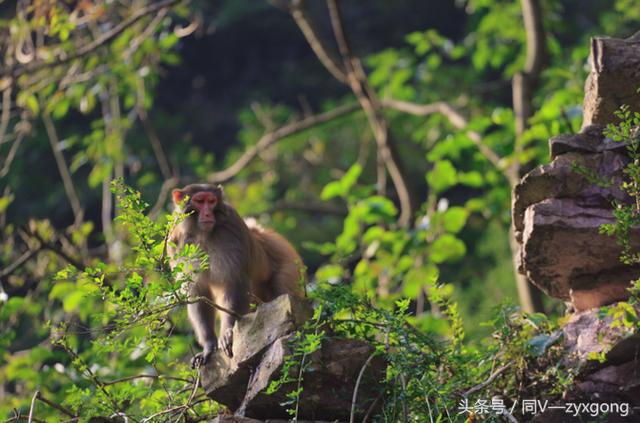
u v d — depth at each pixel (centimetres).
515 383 786
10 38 1616
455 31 3762
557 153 815
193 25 1686
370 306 775
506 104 3028
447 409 719
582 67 1435
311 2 3828
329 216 2814
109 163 1747
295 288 973
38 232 1373
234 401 781
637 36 819
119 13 1714
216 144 3653
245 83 3828
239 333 761
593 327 779
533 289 1235
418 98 2002
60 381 1194
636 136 752
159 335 780
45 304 1413
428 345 777
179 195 907
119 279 1130
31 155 2945
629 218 724
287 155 2736
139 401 939
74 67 1647
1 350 1219
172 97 3750
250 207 2286
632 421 740
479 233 2533
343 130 2789
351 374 740
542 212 789
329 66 1702
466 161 1777
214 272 890
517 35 1961
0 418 1097
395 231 1477
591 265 800
